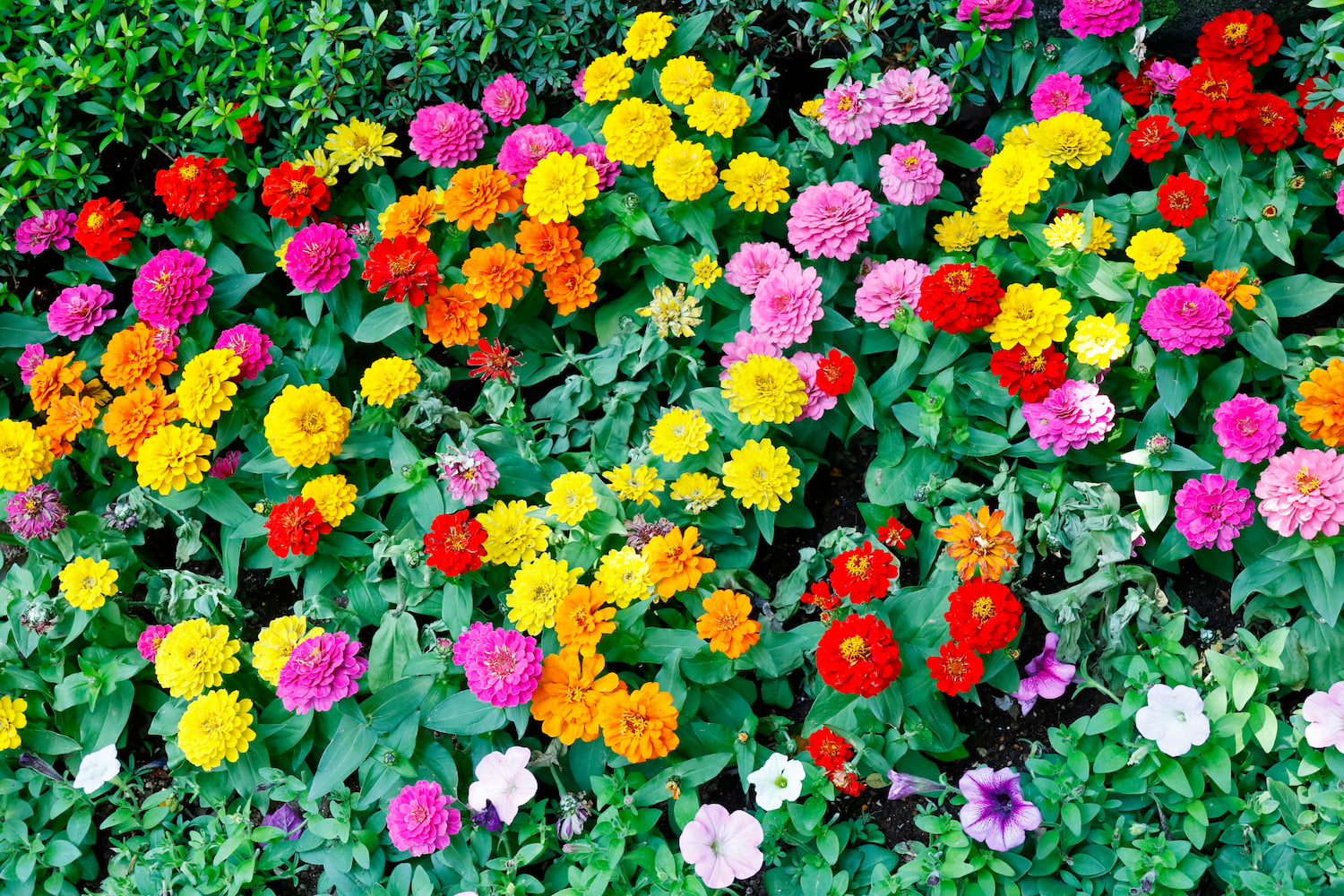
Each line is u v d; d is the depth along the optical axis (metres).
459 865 2.95
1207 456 3.14
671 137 3.60
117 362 3.54
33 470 3.48
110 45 3.74
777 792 2.86
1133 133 3.46
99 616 3.40
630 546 3.16
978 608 2.84
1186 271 3.44
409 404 3.65
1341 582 2.89
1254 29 3.41
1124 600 3.15
